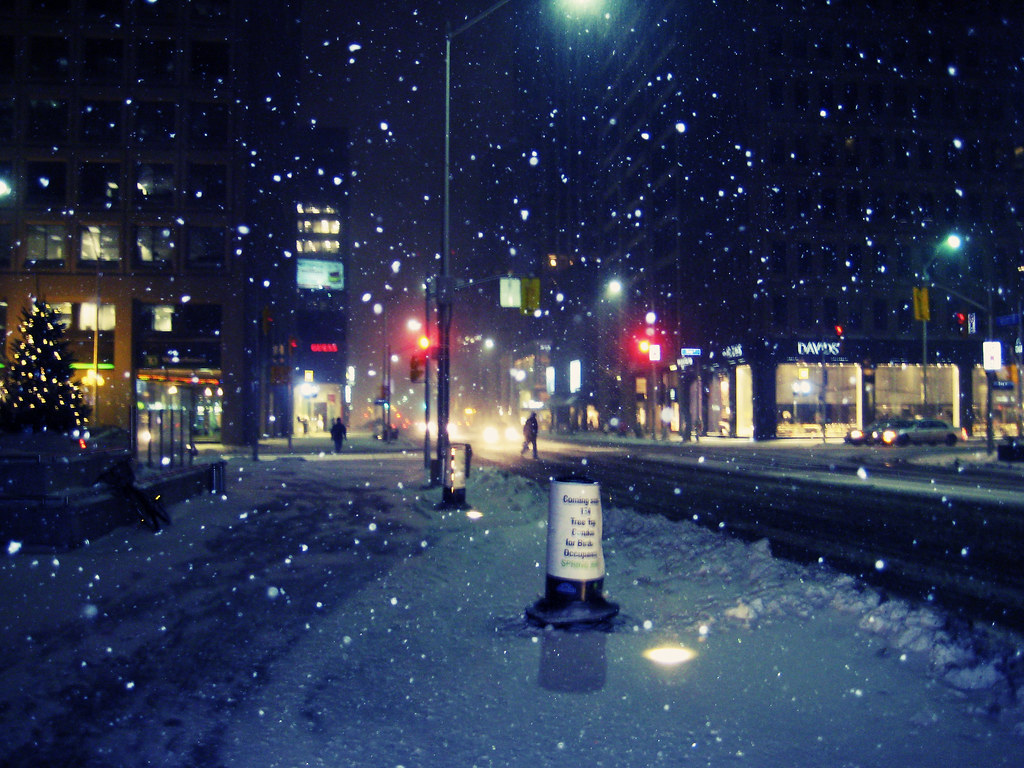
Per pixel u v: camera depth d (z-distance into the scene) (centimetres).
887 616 638
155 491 1497
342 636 682
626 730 466
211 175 5072
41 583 882
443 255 2188
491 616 746
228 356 5084
